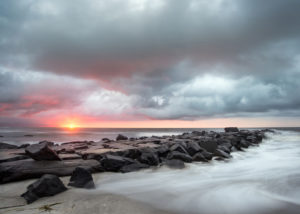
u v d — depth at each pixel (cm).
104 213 415
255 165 1011
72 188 554
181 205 482
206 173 827
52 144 1385
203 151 1182
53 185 510
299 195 563
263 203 502
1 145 1173
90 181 584
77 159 821
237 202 507
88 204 459
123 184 656
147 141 1611
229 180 727
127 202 487
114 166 804
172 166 898
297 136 3653
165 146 1188
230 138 1945
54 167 698
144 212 430
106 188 599
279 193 582
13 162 671
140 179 717
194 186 650
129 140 1833
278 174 826
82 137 3819
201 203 498
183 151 1145
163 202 500
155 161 927
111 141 1677
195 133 2998
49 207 431
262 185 665
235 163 1054
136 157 1019
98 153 920
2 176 600
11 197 487
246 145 1820
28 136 3988
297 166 989
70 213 407
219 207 473
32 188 480
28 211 408
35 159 705
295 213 441
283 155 1388
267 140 2861
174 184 670
